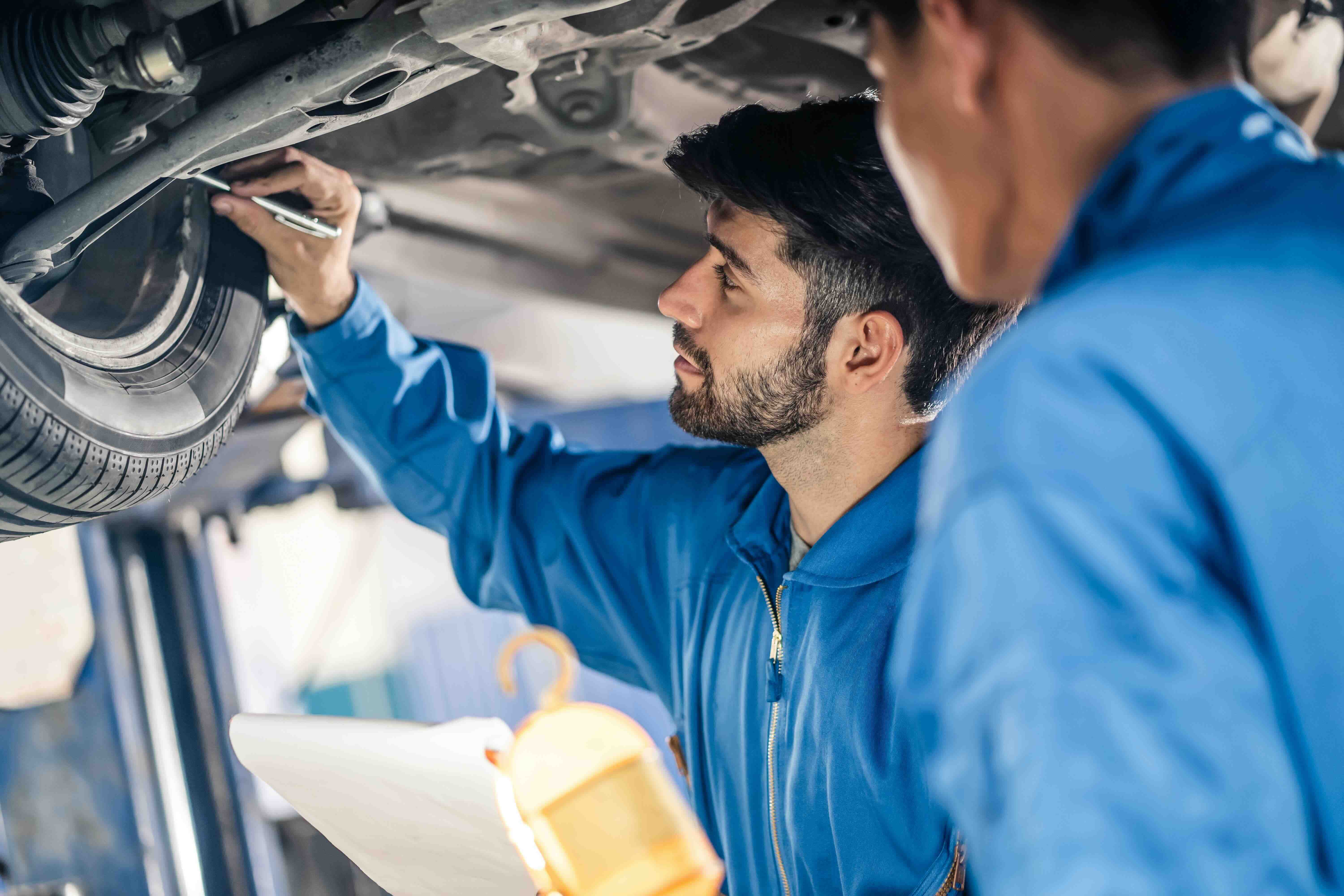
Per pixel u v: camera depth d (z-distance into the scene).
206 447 1.26
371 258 2.46
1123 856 0.40
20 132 1.05
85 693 2.53
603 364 3.83
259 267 1.39
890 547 1.24
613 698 3.83
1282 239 0.49
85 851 2.53
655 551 1.52
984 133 0.56
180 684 2.82
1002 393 0.47
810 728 1.23
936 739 0.49
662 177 2.01
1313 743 0.45
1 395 0.98
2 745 2.54
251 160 1.32
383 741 1.02
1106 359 0.46
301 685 4.06
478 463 1.55
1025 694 0.42
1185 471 0.45
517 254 2.69
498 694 4.40
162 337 1.23
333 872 2.86
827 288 1.21
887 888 1.19
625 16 1.16
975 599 0.45
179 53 1.02
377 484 1.57
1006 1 0.53
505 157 1.71
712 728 1.39
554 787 0.85
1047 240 0.57
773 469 1.31
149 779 2.62
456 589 4.76
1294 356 0.46
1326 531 0.45
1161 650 0.42
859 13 1.43
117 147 1.24
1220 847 0.40
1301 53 1.60
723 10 1.25
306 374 1.49
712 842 1.44
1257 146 0.52
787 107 1.71
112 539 2.74
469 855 1.04
